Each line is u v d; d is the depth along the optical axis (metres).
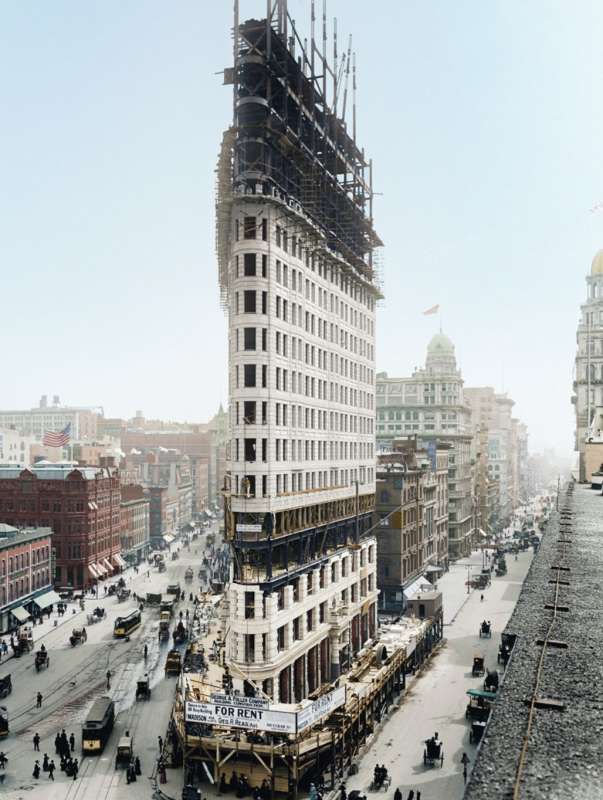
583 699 13.96
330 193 80.94
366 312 91.56
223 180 66.75
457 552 157.50
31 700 65.69
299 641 65.38
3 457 191.75
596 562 27.27
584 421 125.12
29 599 100.25
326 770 49.78
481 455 195.88
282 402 63.97
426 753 51.41
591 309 127.94
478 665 74.31
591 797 10.31
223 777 47.94
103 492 133.12
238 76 64.88
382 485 107.62
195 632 81.31
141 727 58.81
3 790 46.88
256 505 59.94
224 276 81.12
